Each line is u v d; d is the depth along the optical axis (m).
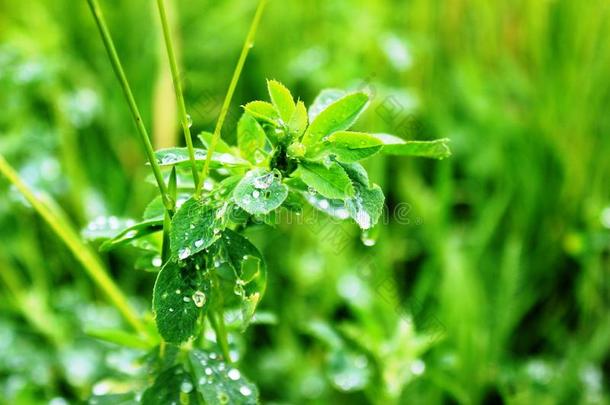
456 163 0.75
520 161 0.73
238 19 0.84
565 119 0.74
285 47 0.83
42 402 0.57
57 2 0.87
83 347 0.60
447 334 0.57
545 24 0.77
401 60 0.70
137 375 0.46
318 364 0.62
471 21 0.81
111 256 0.70
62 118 0.74
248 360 0.62
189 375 0.39
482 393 0.59
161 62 0.69
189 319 0.36
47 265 0.70
